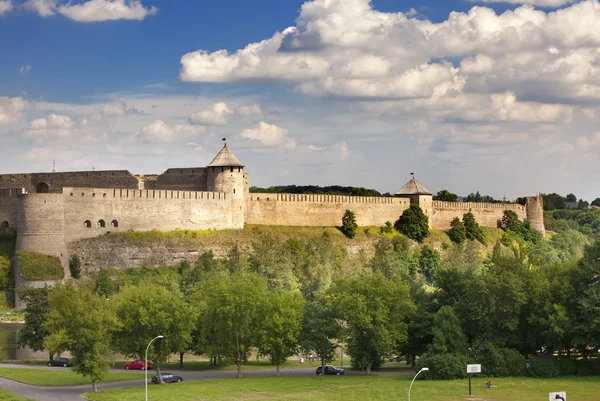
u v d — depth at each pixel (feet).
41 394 386.52
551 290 468.75
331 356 468.34
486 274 483.51
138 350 421.18
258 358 529.04
